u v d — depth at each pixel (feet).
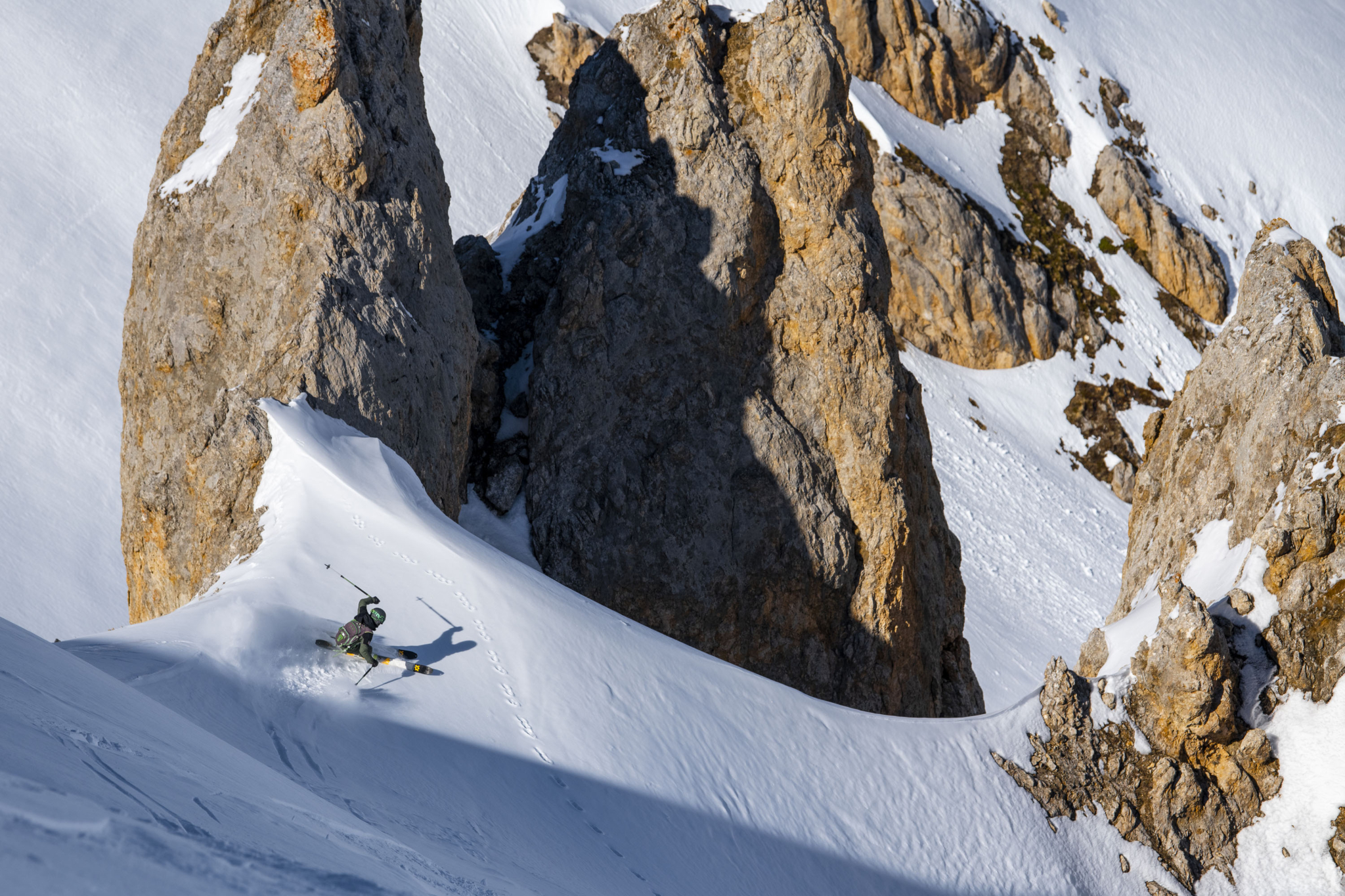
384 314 86.43
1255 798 76.79
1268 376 89.66
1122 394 300.20
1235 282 349.20
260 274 85.76
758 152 116.57
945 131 343.87
